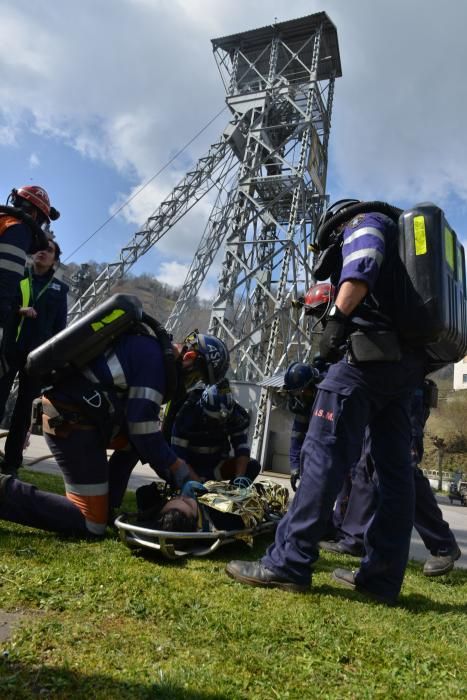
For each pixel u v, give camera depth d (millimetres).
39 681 1243
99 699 1192
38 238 3162
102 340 2637
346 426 2287
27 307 3744
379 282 2316
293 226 15258
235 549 3004
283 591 2219
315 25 17531
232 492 3186
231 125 18172
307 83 17172
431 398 3596
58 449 2732
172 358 2824
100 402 2645
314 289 3750
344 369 2330
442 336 2258
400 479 2414
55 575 2006
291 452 4203
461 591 2828
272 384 12719
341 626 1845
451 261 2367
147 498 3203
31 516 2682
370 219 2350
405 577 3031
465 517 8375
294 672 1455
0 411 3816
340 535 3955
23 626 1530
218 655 1503
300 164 16172
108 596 1860
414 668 1577
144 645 1508
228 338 15898
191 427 3943
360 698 1354
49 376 2680
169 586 2070
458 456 49625
